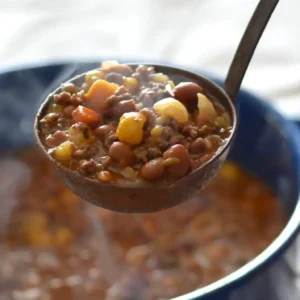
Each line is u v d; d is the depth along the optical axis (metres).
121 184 0.43
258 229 0.64
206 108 0.45
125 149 0.43
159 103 0.44
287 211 0.64
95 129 0.44
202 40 0.84
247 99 0.63
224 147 0.44
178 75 0.48
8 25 0.88
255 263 0.48
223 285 0.46
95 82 0.45
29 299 0.59
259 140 0.65
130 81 0.46
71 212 0.66
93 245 0.64
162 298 0.58
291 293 0.52
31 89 0.66
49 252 0.63
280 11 0.90
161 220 0.65
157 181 0.43
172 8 0.91
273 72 0.79
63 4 0.92
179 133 0.44
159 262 0.61
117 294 0.59
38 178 0.69
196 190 0.44
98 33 0.86
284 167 0.63
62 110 0.46
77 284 0.60
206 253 0.62
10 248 0.64
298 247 0.54
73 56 0.79
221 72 0.79
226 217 0.65
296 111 0.72
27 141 0.70
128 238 0.64
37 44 0.84
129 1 0.92
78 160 0.44
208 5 0.91
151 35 0.86
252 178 0.68
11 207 0.67
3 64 0.80
